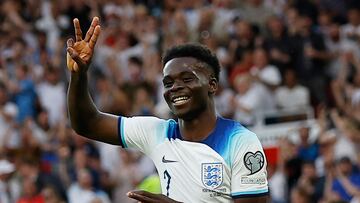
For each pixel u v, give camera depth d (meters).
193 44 7.61
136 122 7.82
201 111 7.53
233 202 7.41
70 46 7.55
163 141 7.65
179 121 7.64
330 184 17.75
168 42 22.97
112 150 19.31
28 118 20.27
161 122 7.78
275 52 22.33
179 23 23.20
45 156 19.70
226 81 21.89
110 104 21.36
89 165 18.97
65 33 23.88
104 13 24.52
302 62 22.52
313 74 22.52
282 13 24.14
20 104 21.44
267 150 19.27
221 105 21.03
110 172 19.17
